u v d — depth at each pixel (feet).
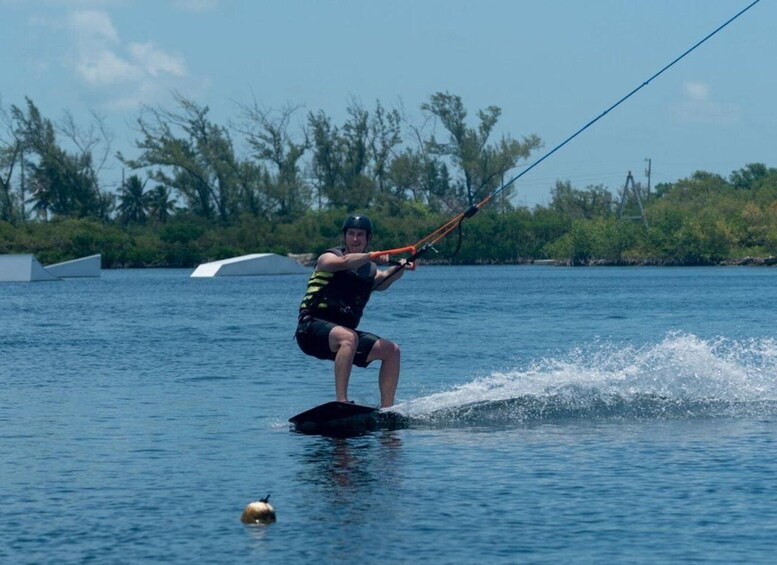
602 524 63.36
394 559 57.11
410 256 101.45
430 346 200.13
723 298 432.66
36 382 140.26
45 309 376.07
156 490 73.05
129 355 182.70
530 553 58.03
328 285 99.91
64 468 80.79
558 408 103.86
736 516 64.75
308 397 122.52
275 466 80.69
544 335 231.50
